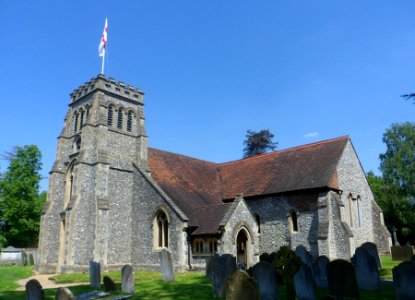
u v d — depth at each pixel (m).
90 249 25.73
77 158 27.52
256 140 55.88
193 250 24.48
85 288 17.25
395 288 11.23
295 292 11.25
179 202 26.86
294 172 28.98
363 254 14.70
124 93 31.22
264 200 28.84
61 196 30.30
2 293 16.44
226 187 32.78
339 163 27.88
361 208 30.08
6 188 44.59
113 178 28.00
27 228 44.91
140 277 21.20
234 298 10.20
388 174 47.28
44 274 27.30
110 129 29.16
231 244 23.39
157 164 31.41
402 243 45.88
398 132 48.56
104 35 31.16
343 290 11.91
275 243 27.38
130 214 28.22
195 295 14.09
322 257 16.19
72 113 32.12
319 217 25.22
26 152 46.34
